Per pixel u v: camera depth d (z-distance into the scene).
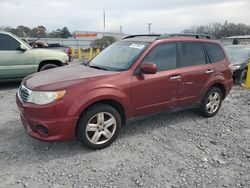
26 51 8.78
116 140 4.70
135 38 5.48
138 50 4.85
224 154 4.29
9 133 4.92
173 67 5.11
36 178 3.54
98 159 4.05
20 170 3.72
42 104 3.89
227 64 6.16
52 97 3.89
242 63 10.52
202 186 3.44
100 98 4.14
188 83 5.30
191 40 5.52
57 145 4.45
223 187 3.43
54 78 4.30
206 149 4.47
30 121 4.00
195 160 4.09
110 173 3.69
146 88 4.67
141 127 5.33
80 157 4.10
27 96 4.14
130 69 4.55
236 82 10.62
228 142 4.79
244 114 6.45
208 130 5.32
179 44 5.29
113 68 4.73
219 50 6.10
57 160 4.00
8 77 8.65
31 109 3.95
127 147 4.46
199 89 5.56
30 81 4.42
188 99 5.41
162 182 3.51
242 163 4.04
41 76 4.56
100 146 4.31
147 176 3.63
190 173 3.73
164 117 5.94
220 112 6.52
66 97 3.92
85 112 4.10
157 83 4.80
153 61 4.82
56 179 3.53
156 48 4.90
